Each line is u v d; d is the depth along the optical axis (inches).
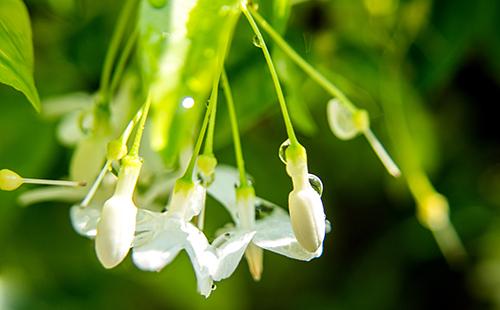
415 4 8.5
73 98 8.3
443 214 8.7
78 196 7.3
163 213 6.5
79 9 8.5
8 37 6.5
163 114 6.2
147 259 6.3
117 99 7.5
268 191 9.0
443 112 9.6
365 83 8.6
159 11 6.3
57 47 8.5
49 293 9.1
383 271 10.5
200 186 6.6
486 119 9.8
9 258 9.0
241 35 7.4
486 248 10.7
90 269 9.3
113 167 6.8
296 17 8.2
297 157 6.5
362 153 9.5
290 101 7.8
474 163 10.1
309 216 6.4
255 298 10.3
